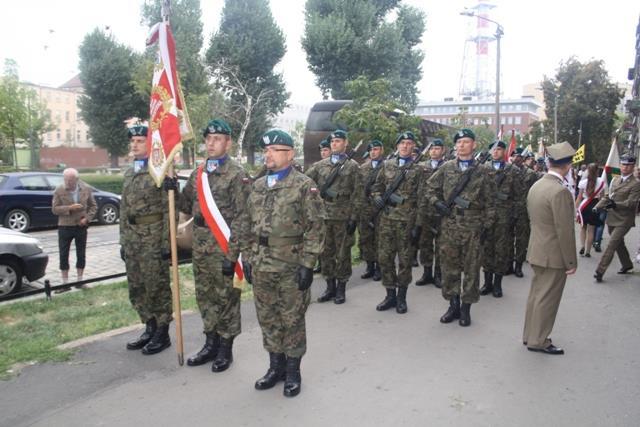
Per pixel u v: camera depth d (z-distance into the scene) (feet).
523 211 25.64
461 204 17.66
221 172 14.02
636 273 27.04
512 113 275.39
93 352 15.24
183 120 14.87
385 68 80.28
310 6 83.41
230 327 14.12
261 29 99.66
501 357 15.15
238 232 13.33
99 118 107.14
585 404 12.25
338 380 13.51
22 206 39.86
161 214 15.19
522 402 12.35
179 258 27.50
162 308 15.40
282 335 13.14
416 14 88.43
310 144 44.70
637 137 80.07
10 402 12.21
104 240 36.83
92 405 12.12
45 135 220.23
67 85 254.06
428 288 23.65
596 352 15.60
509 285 24.49
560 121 126.52
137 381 13.39
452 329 17.63
